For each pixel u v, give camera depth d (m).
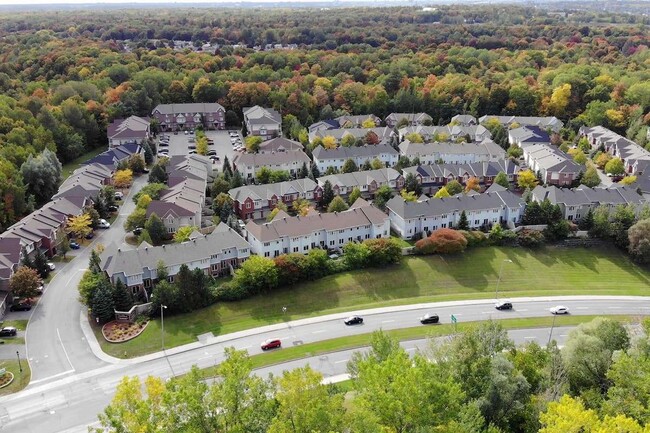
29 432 75.06
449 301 114.00
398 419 56.22
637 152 180.75
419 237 133.75
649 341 75.69
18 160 155.25
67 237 127.88
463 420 59.50
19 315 101.44
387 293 115.44
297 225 124.94
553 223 135.88
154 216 127.62
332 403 59.88
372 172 159.88
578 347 78.88
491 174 164.38
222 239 116.69
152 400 59.34
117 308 101.19
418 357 64.31
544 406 67.88
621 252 134.25
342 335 100.56
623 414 58.03
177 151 193.50
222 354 93.75
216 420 57.16
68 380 85.44
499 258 128.75
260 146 184.25
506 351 86.75
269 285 110.25
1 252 109.12
